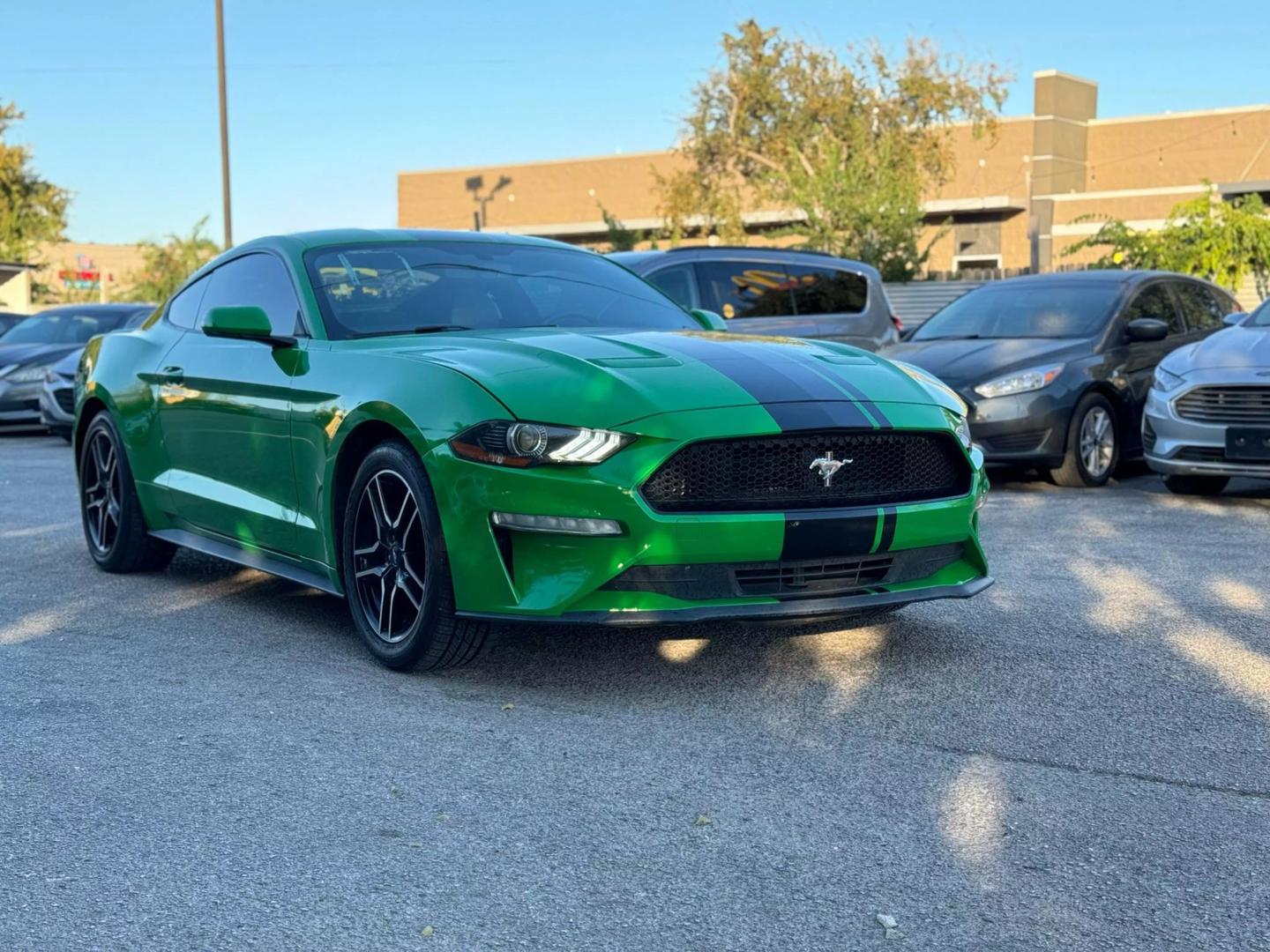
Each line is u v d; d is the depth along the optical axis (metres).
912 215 29.17
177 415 5.02
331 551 4.14
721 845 2.67
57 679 3.89
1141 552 5.93
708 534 3.46
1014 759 3.17
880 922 2.33
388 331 4.40
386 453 3.84
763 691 3.73
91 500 5.75
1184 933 2.28
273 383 4.39
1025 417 8.29
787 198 30.53
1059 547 6.08
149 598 5.08
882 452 3.74
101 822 2.79
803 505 3.59
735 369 3.79
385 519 3.93
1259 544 6.14
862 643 4.27
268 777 3.06
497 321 4.55
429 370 3.82
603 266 5.25
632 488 3.43
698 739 3.32
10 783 3.03
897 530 3.69
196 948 2.24
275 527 4.43
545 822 2.79
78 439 5.80
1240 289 26.02
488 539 3.55
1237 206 27.08
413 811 2.85
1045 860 2.59
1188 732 3.38
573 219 59.81
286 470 4.34
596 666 3.98
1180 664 4.02
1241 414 7.33
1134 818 2.80
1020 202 50.78
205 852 2.64
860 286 11.13
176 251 41.66
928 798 2.92
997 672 3.93
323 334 4.37
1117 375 8.69
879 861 2.59
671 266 10.09
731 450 3.53
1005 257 51.94
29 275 31.70
